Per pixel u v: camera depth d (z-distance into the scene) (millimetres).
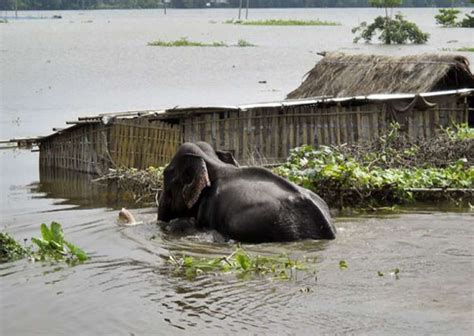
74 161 29875
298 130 28641
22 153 34500
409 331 14016
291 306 15406
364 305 15266
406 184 23781
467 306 15016
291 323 14594
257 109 28141
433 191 23844
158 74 71938
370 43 108000
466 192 23953
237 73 72312
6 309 15906
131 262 18625
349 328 14266
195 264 18016
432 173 24469
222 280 17109
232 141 28062
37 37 133000
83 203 25266
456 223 21094
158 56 91312
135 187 26219
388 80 34625
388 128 29484
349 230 20516
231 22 187500
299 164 24969
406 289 15977
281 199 19766
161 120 27984
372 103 29344
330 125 28984
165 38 127938
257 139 28250
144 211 23734
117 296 16406
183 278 17344
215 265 17953
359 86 35531
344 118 29109
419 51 88812
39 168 30984
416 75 33938
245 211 19766
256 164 27922
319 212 19703
